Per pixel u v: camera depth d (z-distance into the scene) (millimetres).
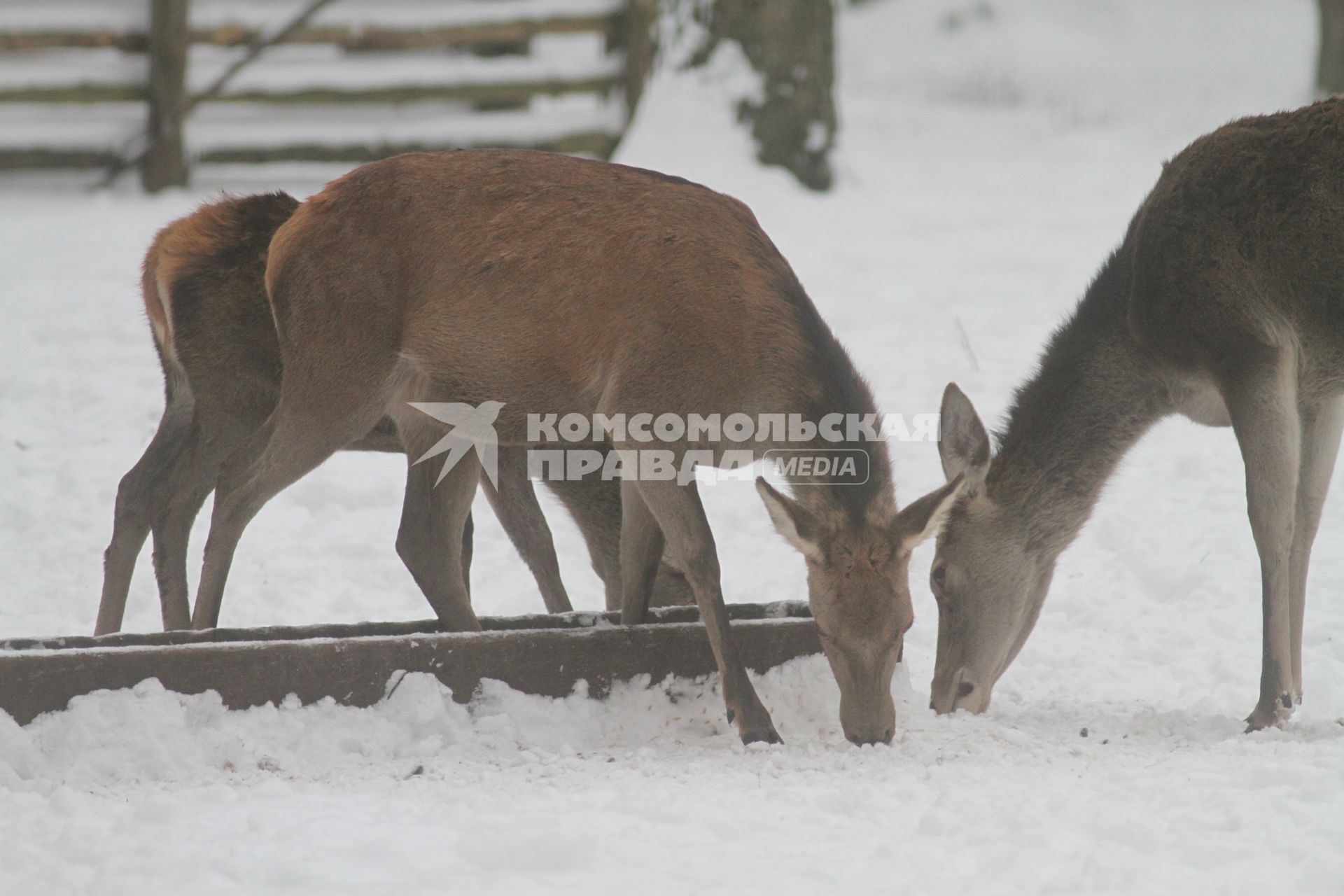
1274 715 16312
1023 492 18266
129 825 12336
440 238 16891
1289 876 10781
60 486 25906
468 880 11086
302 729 14852
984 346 33688
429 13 44938
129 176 44688
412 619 21625
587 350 16594
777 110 47750
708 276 16422
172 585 19484
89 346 32562
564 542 25031
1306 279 16594
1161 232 17375
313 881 11023
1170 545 22984
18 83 43156
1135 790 12953
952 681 18188
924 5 103375
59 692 14312
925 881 10945
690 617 17656
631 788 13516
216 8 44031
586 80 46125
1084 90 80125
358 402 17188
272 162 44844
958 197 49594
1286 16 102125
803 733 16391
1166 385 18203
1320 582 21078
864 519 15445
